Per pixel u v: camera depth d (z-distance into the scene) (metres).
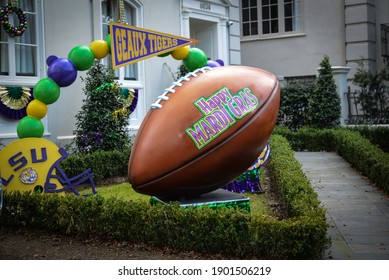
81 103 12.67
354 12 20.11
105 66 13.07
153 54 8.80
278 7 21.73
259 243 5.92
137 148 6.70
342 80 18.05
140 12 14.40
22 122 8.47
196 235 6.21
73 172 10.66
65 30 12.38
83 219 6.96
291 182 8.06
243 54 22.58
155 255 6.27
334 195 9.73
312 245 5.78
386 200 9.24
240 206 7.07
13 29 11.11
